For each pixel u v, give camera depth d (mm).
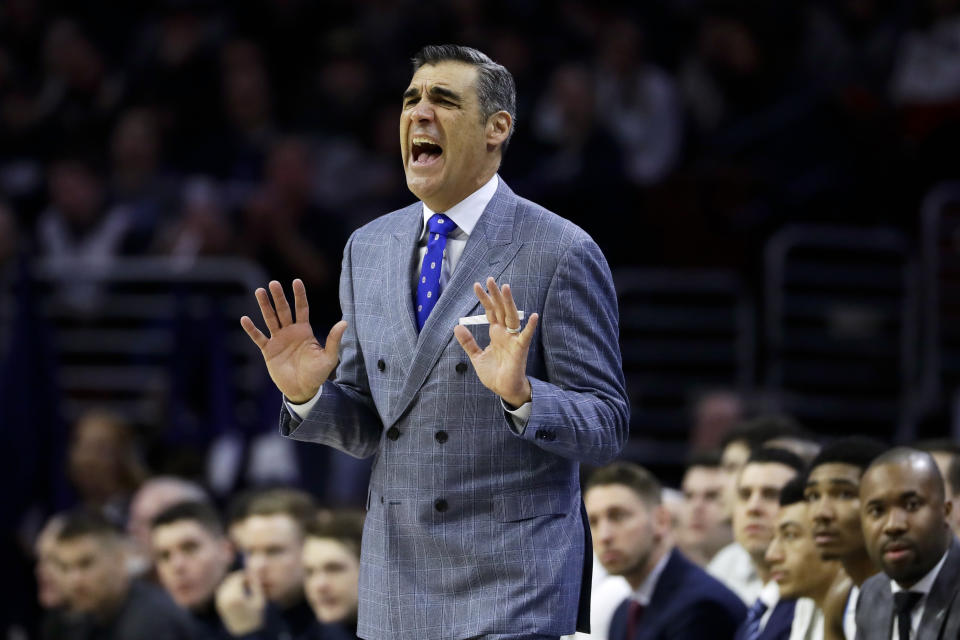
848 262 28438
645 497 15219
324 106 33625
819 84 32625
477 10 35062
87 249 30891
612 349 10273
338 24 35562
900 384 27875
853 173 28953
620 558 15125
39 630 25844
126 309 29594
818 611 13289
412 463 10117
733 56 33000
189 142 33750
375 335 10477
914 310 27797
